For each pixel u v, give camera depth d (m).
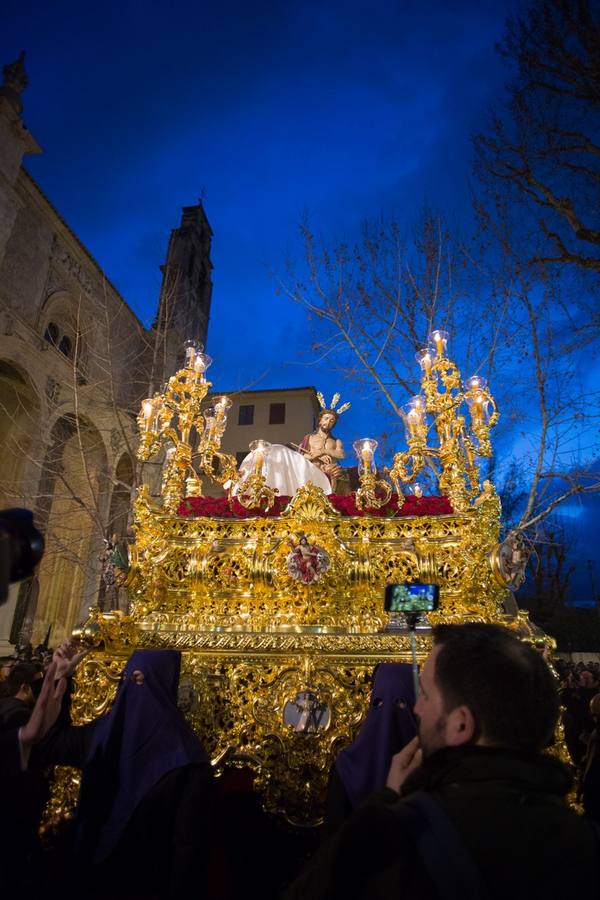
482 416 4.84
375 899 1.15
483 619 3.98
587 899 1.09
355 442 4.73
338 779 2.96
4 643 18.08
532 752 1.42
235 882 3.50
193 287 31.59
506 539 4.17
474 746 1.41
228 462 5.75
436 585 2.46
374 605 4.18
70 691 3.93
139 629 3.93
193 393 5.42
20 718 4.16
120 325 24.86
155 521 4.38
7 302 20.05
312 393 33.00
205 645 3.75
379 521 4.27
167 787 2.69
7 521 1.54
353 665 3.67
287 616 4.15
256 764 3.49
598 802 4.14
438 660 1.59
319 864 1.38
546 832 1.19
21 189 20.77
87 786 2.80
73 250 23.50
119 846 2.63
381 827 1.23
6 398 20.80
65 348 23.12
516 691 1.44
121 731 2.91
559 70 12.12
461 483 4.63
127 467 23.41
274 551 4.20
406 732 2.98
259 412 33.03
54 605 23.95
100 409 21.48
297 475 5.80
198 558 4.23
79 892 2.62
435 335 5.30
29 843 3.04
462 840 1.16
